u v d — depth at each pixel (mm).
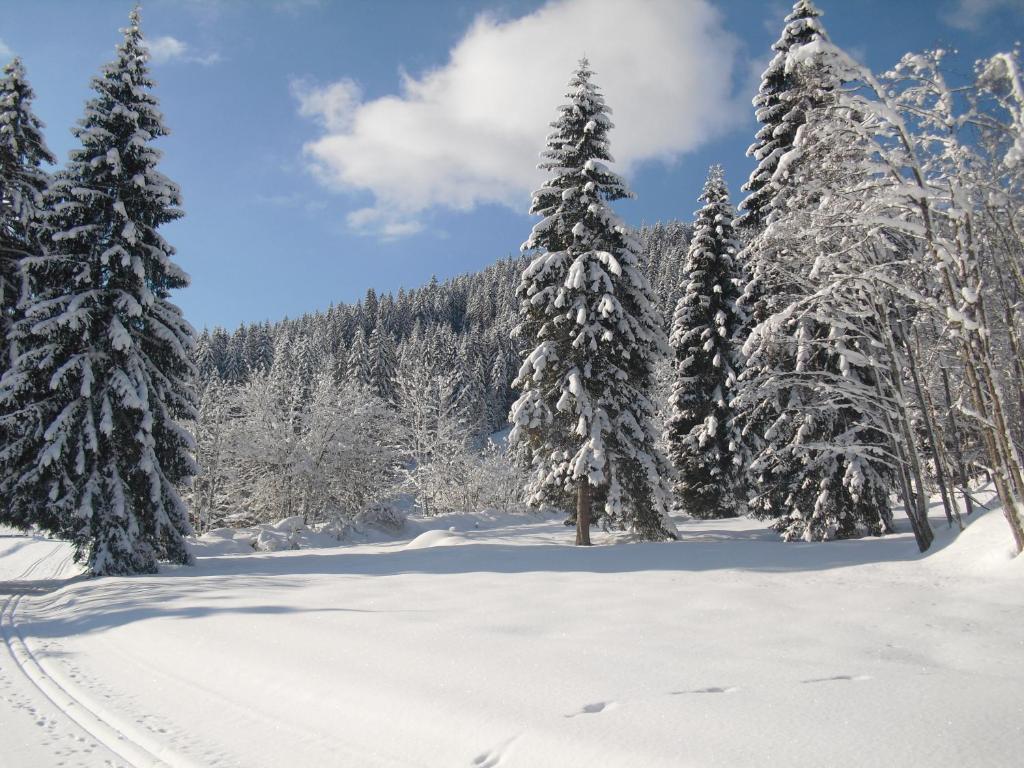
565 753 3787
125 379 16781
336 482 36438
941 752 3400
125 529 16719
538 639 6414
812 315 11859
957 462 12828
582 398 18281
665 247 130875
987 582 8555
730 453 26234
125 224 17609
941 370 12922
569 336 18797
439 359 80375
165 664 6512
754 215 18203
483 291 125125
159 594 10992
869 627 6605
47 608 11172
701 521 26703
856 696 4328
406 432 46844
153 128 19109
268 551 27188
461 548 17562
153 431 18219
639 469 19234
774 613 7418
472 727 4273
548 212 20453
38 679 6207
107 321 17250
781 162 11602
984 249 10344
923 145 9969
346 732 4527
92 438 16109
